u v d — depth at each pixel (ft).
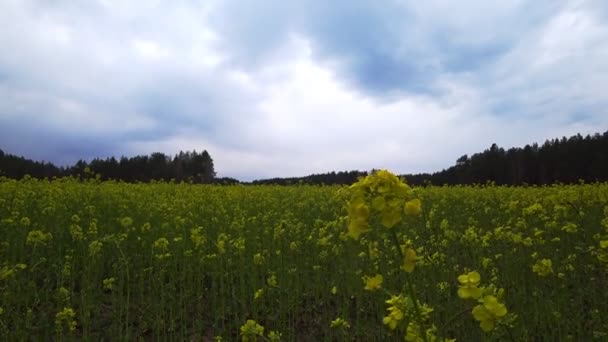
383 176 6.68
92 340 16.55
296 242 24.70
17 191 37.76
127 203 37.63
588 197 39.45
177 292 21.42
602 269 19.38
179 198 42.68
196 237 21.57
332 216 37.01
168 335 17.88
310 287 21.58
